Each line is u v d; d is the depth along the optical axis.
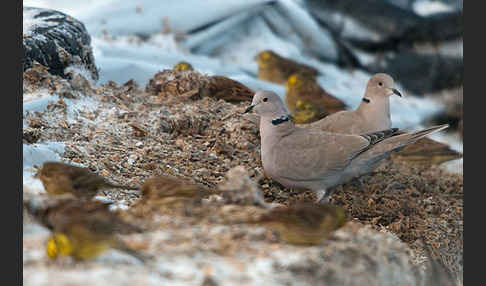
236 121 13.88
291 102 19.28
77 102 13.71
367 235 9.62
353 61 26.27
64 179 9.11
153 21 24.17
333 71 25.61
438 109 24.16
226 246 8.27
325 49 26.33
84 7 24.78
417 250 11.05
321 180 11.33
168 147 12.83
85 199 9.23
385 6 26.03
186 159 12.43
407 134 11.41
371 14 25.86
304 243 8.49
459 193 14.48
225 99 15.48
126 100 14.72
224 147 13.02
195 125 13.66
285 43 25.97
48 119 12.52
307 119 16.78
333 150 11.15
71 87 14.06
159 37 23.70
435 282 10.45
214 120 14.04
